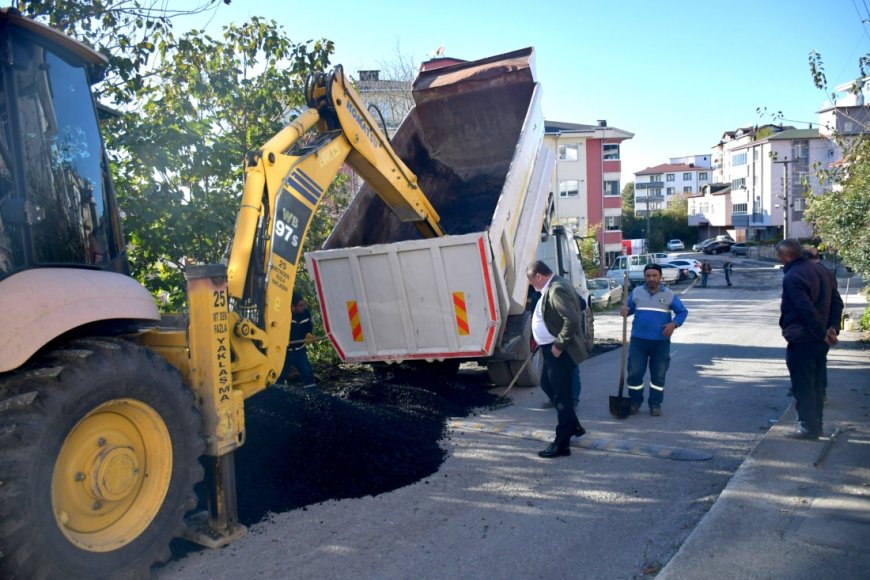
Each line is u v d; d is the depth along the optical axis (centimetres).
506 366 939
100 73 484
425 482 572
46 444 338
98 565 363
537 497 534
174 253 810
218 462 449
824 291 611
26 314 353
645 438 688
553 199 1157
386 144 701
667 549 434
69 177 417
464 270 747
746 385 941
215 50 889
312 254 806
